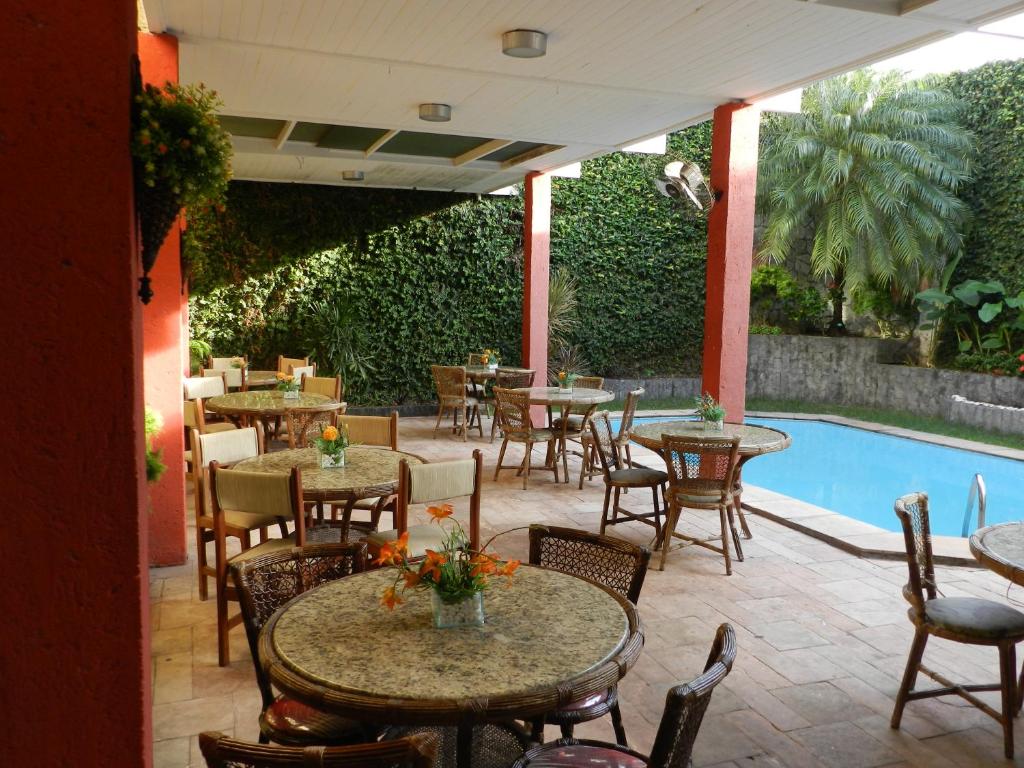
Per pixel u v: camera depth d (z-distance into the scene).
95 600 1.57
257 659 2.43
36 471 1.52
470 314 11.97
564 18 4.24
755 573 4.85
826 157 11.94
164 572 4.77
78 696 1.58
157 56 4.53
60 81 1.47
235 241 10.66
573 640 2.07
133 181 1.85
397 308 11.54
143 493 1.78
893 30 4.34
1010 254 11.42
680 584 4.65
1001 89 11.44
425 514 6.07
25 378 1.50
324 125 7.49
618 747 2.18
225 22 4.36
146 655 1.66
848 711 3.19
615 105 6.21
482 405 11.53
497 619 2.21
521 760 2.09
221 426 6.39
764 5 4.00
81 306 1.51
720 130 6.10
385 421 5.12
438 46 4.77
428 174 10.05
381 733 2.28
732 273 6.11
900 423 11.14
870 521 7.50
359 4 4.07
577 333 12.78
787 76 5.30
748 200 6.10
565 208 12.46
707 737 2.98
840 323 13.57
